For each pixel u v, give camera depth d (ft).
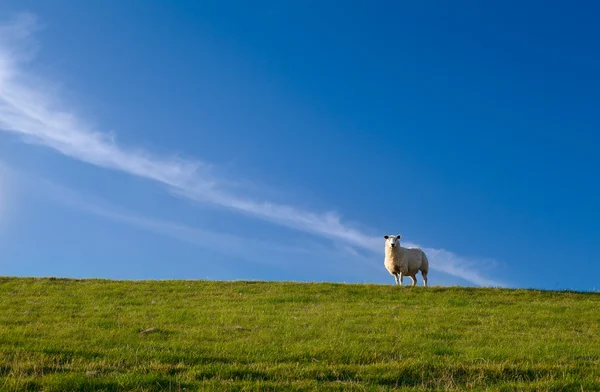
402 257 101.24
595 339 59.52
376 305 79.92
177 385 38.75
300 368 43.55
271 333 58.23
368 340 55.26
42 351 46.26
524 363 46.29
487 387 40.37
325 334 57.88
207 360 45.52
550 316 72.49
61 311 70.44
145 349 48.52
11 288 89.35
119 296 84.79
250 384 39.14
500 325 66.03
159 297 84.89
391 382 41.88
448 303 82.89
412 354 49.34
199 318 66.90
